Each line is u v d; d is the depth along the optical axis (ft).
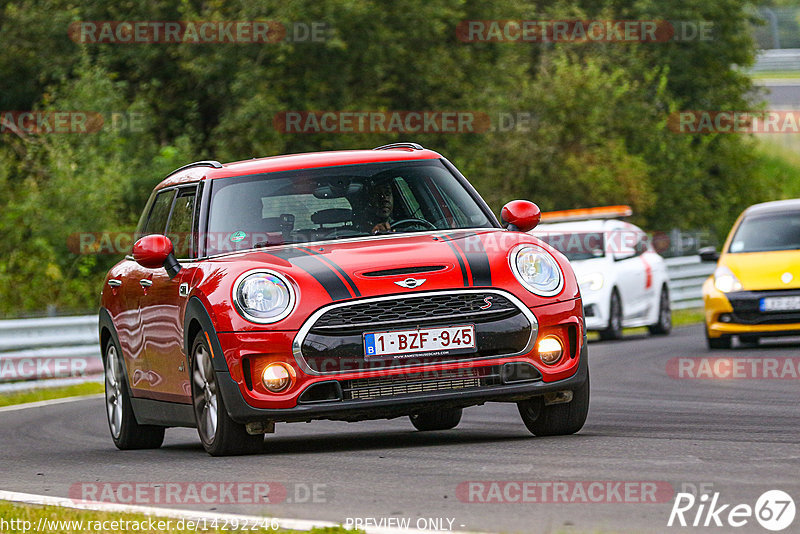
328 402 78.13
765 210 187.52
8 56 322.14
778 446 75.72
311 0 308.19
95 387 174.19
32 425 127.13
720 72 460.96
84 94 281.95
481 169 349.41
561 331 81.25
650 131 406.00
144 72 328.29
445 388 79.00
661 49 453.58
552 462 71.51
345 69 322.55
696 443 78.23
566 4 414.41
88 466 86.07
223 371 79.77
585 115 368.68
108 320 104.99
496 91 359.87
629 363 163.12
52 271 248.93
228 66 311.27
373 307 78.74
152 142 294.87
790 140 606.14
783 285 171.32
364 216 88.48
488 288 79.92
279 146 305.94
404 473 70.28
